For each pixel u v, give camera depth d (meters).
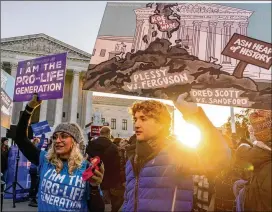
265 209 1.93
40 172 2.68
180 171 1.87
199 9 2.31
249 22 2.22
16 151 10.03
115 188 5.89
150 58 2.30
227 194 3.54
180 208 1.84
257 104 2.12
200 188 3.86
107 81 2.32
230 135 3.70
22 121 2.81
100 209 2.43
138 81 2.29
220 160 1.69
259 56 2.16
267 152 1.97
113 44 2.36
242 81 2.16
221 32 2.26
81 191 2.47
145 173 1.96
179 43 2.29
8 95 5.32
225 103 2.16
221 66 2.21
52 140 2.67
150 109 2.03
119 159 5.98
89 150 5.93
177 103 1.84
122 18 2.39
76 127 2.69
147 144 2.02
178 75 2.24
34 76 3.59
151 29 2.34
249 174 2.14
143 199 1.92
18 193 9.58
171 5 2.35
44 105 47.69
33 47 48.62
